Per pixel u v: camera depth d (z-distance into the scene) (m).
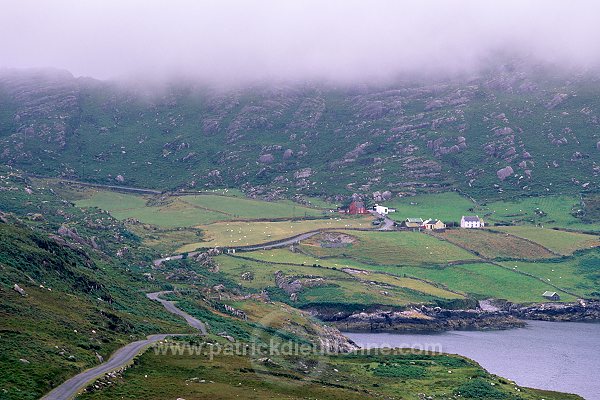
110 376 108.62
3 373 97.94
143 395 102.50
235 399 106.19
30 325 122.94
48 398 94.12
